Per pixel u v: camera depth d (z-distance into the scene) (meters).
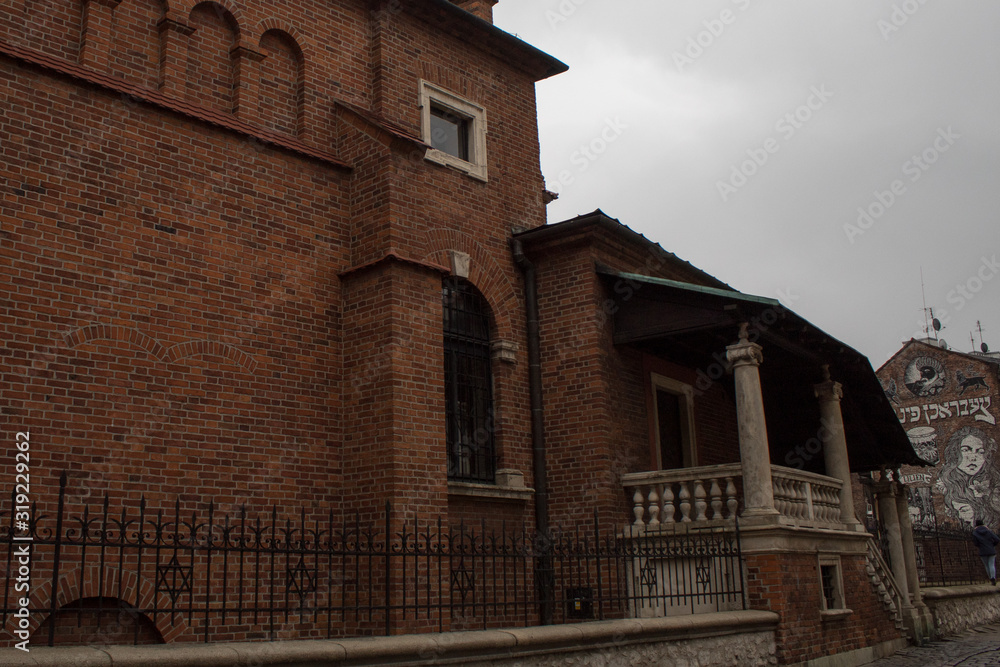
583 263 14.26
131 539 9.35
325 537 11.16
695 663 10.30
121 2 11.12
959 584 22.30
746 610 11.73
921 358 41.28
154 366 9.93
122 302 9.80
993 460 38.75
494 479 13.50
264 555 10.45
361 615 10.93
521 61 15.80
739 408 12.74
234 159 11.22
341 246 12.27
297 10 12.88
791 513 13.09
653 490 13.35
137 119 10.34
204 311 10.51
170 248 10.34
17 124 9.33
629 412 14.36
